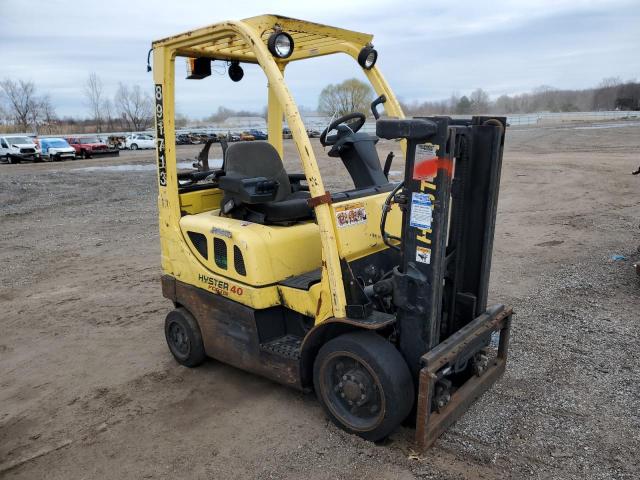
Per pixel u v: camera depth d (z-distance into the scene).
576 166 16.50
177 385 4.10
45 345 5.03
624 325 4.79
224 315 3.82
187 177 4.39
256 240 3.53
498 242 7.96
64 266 7.70
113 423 3.62
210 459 3.16
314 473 2.97
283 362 3.48
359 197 3.46
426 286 2.90
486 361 3.49
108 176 19.19
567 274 6.28
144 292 6.43
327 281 3.14
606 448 3.11
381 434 3.08
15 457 3.30
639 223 8.70
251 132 39.53
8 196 14.53
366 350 2.99
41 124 64.50
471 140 3.09
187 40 3.62
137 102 68.19
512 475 2.90
